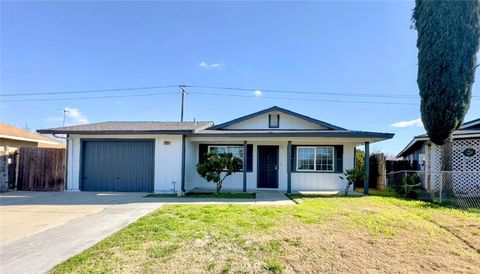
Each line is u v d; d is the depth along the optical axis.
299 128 14.09
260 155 13.61
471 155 12.43
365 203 8.77
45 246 4.78
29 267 3.93
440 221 6.39
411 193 10.55
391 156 30.05
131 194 11.15
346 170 12.15
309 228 5.64
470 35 10.38
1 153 11.83
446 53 10.48
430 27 10.81
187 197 10.30
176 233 5.32
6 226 6.07
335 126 13.72
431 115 10.81
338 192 12.37
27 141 16.27
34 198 10.00
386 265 3.99
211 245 4.68
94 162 12.34
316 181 13.27
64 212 7.49
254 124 14.30
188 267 3.88
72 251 4.55
